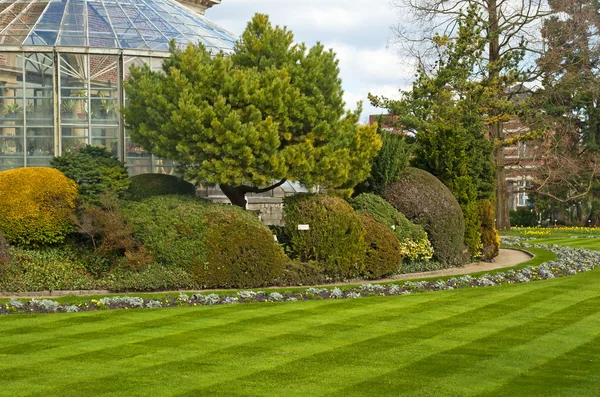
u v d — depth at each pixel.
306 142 19.70
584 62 47.44
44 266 17.61
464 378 9.11
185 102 18.50
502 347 10.85
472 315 13.53
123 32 25.38
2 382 8.95
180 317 13.30
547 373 9.38
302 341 11.23
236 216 18.14
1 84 22.92
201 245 17.59
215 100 19.03
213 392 8.52
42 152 23.14
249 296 15.52
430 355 10.33
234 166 18.84
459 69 33.31
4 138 23.00
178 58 20.48
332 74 20.83
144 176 21.09
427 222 22.16
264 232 18.12
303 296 16.11
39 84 23.12
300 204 19.59
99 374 9.30
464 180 24.19
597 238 36.66
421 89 32.47
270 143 18.61
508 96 42.38
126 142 23.47
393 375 9.26
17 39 23.73
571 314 13.62
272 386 8.77
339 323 12.72
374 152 21.55
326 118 20.16
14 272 17.22
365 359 10.09
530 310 14.06
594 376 9.21
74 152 22.34
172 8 29.17
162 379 9.06
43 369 9.56
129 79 20.64
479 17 37.06
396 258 19.95
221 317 13.30
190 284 17.39
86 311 13.98
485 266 23.22
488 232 24.77
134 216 18.20
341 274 19.19
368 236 19.77
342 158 20.19
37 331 12.01
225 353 10.42
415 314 13.63
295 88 19.53
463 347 10.84
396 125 31.69
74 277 17.44
